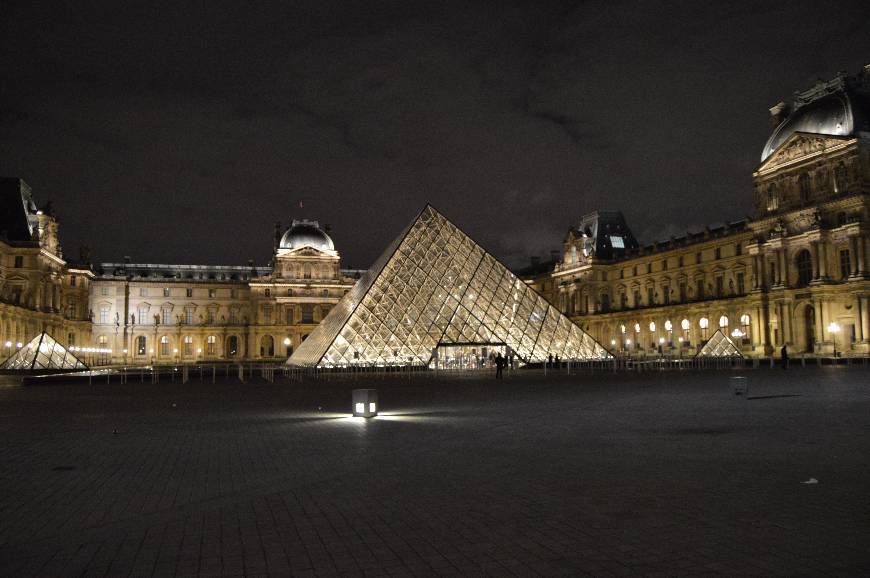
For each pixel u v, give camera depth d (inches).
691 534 474.0
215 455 836.6
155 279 7834.6
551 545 457.7
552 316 3636.8
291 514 549.0
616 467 714.8
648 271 6200.8
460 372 3250.5
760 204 4722.0
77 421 1255.5
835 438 883.4
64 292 6382.9
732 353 3833.7
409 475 694.5
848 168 4128.9
